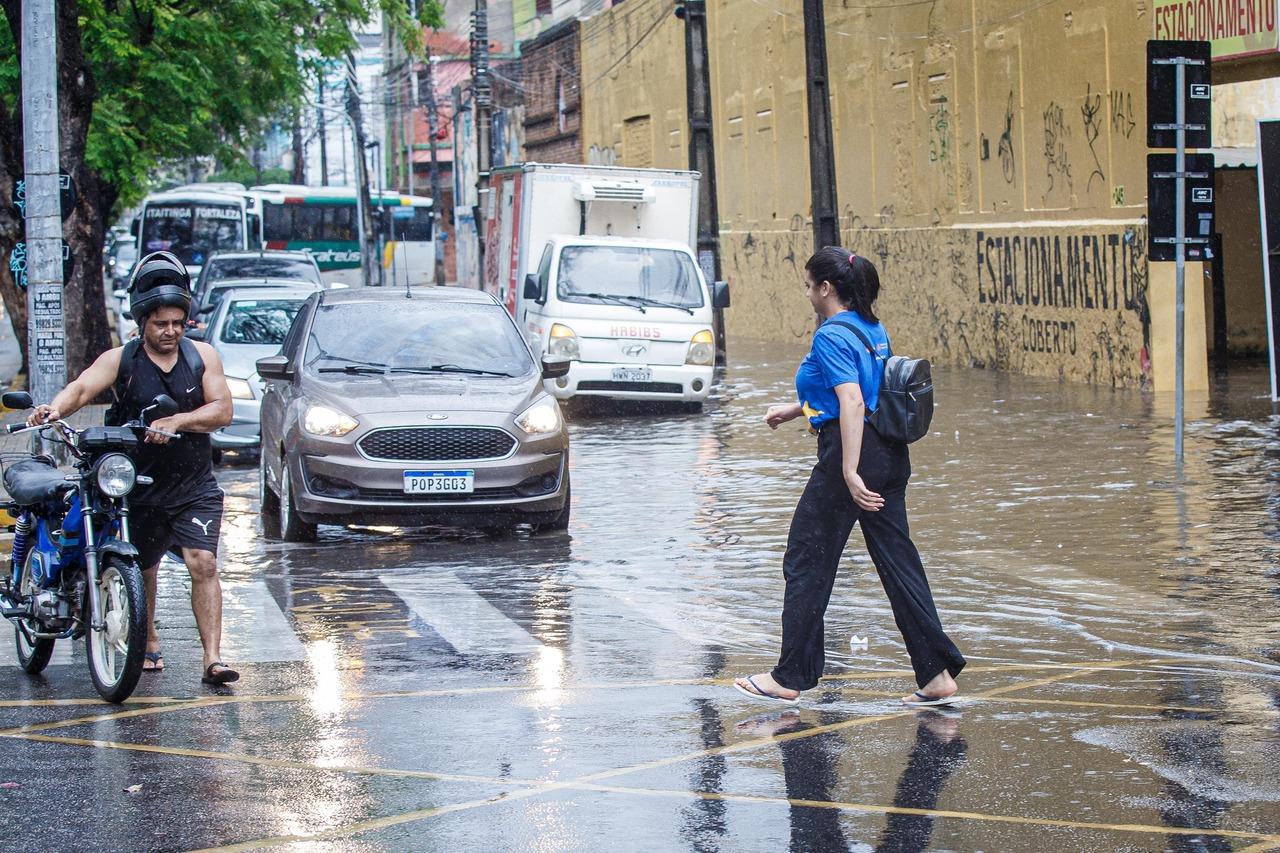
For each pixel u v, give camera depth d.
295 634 10.88
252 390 21.34
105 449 9.23
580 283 27.00
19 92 26.89
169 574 13.50
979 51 33.19
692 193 30.28
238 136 36.81
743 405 28.27
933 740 7.99
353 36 38.75
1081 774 7.36
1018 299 32.03
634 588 12.50
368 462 14.44
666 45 53.50
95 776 7.54
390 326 16.08
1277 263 24.83
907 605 8.69
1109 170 28.67
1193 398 26.12
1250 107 31.53
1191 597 11.71
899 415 8.46
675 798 7.08
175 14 31.92
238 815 6.91
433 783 7.36
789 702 8.80
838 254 8.58
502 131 81.25
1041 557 13.45
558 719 8.50
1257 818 6.66
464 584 12.75
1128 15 27.73
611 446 22.70
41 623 9.54
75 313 25.34
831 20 40.69
